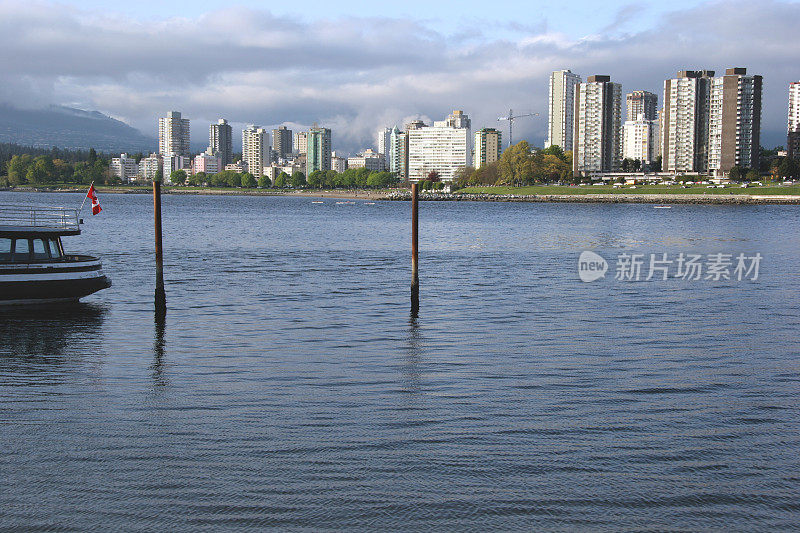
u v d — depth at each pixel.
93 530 15.75
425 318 39.81
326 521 16.22
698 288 51.06
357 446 20.33
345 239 98.44
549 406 24.00
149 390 25.62
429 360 30.19
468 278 56.81
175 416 22.77
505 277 57.44
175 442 20.55
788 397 25.23
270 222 142.38
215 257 72.69
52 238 42.31
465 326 37.56
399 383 26.62
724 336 35.22
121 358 30.39
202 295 47.47
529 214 180.62
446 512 16.64
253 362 29.77
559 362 29.91
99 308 42.00
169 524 16.00
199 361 29.89
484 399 24.72
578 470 18.88
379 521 16.23
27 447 20.09
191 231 112.31
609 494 17.59
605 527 16.14
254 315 40.53
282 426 21.89
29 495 17.25
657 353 31.62
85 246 84.75
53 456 19.47
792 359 30.69
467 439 20.92
